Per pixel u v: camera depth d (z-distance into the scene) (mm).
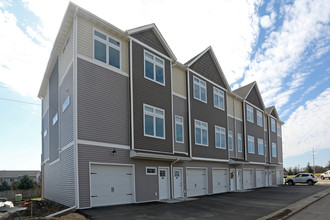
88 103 11508
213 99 20922
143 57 14414
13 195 31891
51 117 16906
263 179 30062
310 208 13039
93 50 12109
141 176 13352
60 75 14328
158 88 15109
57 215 9625
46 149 19062
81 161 10820
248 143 26422
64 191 11977
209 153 19312
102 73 12297
